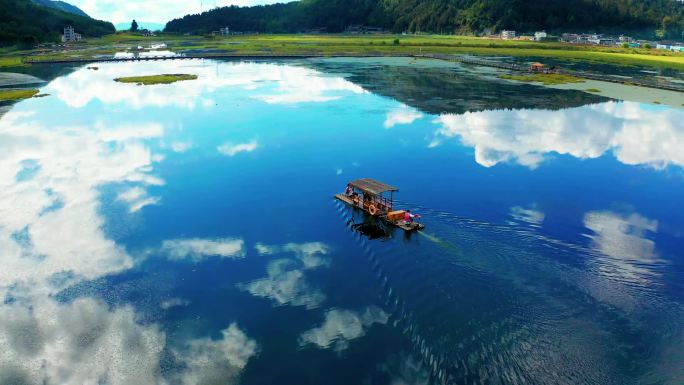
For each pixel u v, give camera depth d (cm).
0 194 4841
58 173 5534
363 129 7656
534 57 19862
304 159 6119
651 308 2708
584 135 7331
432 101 10000
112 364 2398
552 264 3247
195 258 3538
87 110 9200
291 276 3250
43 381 2278
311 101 10088
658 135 7369
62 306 2922
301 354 2433
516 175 5456
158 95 10838
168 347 2523
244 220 4250
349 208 4512
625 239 3722
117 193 4909
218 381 2262
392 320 2697
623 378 2169
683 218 4209
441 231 3847
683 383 2130
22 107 9444
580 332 2492
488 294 2881
